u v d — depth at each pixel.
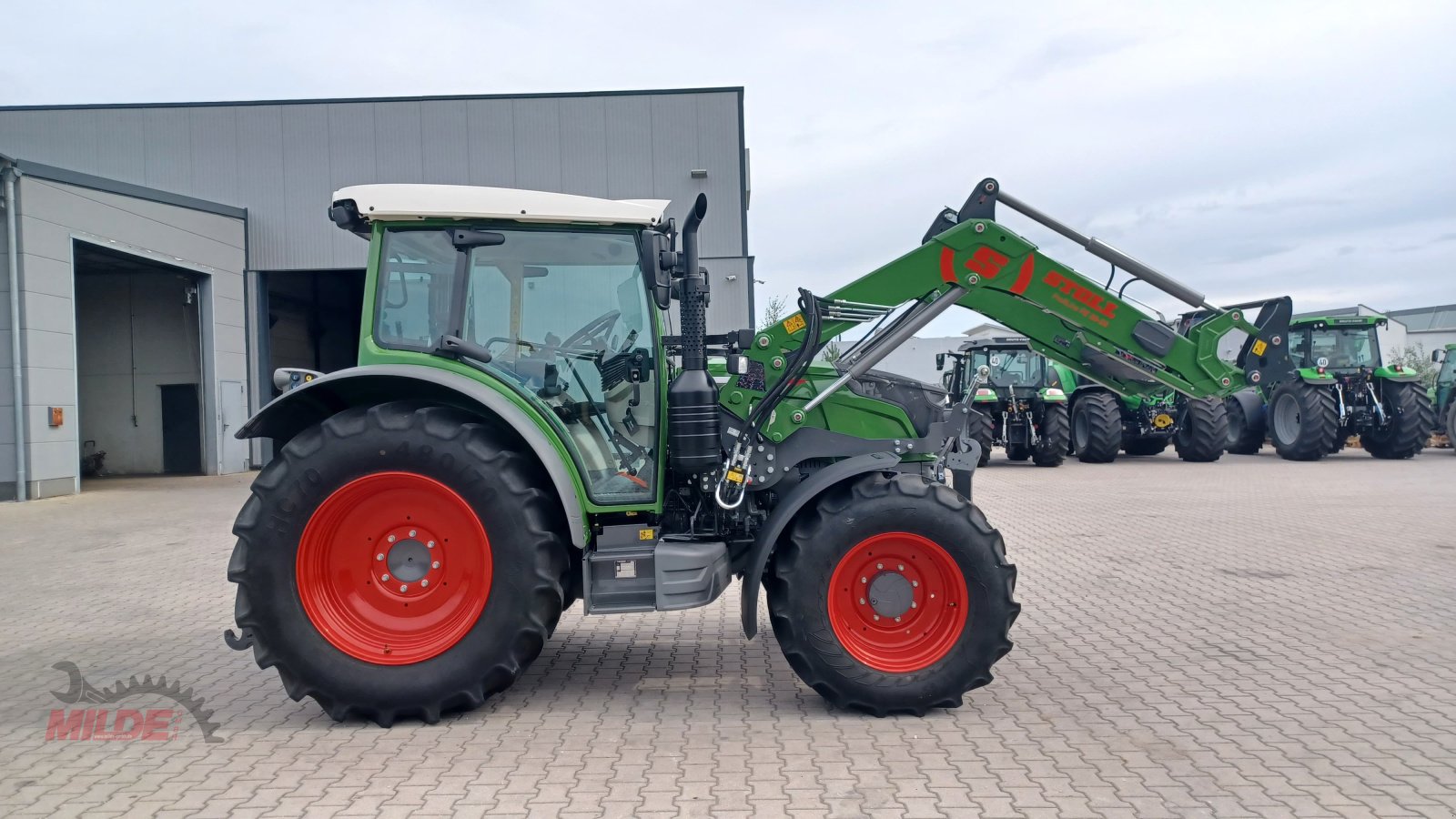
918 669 4.04
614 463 4.32
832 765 3.47
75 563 8.38
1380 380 16.67
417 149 18.64
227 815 3.09
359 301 26.70
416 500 4.03
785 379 4.40
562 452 4.16
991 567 4.02
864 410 4.56
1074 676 4.62
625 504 4.26
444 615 4.03
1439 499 11.25
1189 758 3.52
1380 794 3.17
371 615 4.04
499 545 3.92
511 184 18.59
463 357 4.20
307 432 4.00
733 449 4.40
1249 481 13.77
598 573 4.12
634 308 4.34
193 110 18.81
